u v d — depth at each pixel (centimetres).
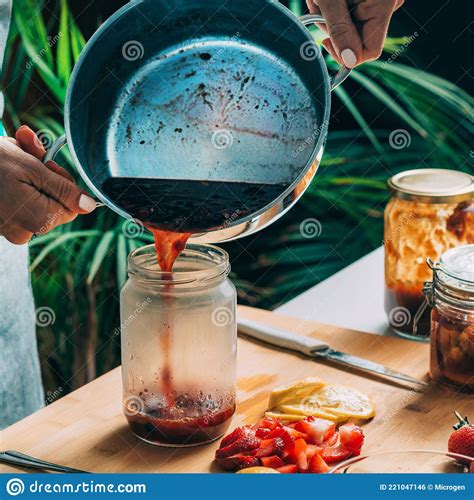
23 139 101
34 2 170
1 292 132
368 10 100
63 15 170
